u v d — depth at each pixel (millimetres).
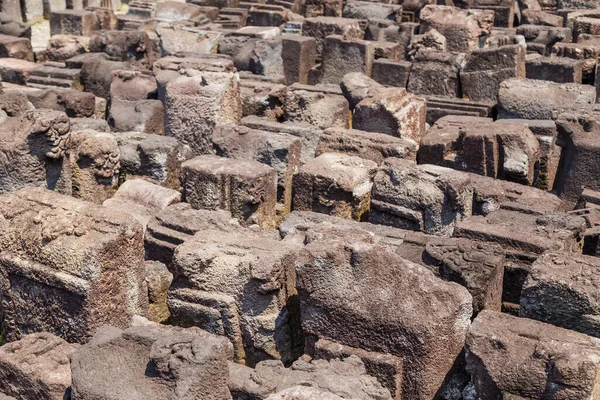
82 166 10320
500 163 10898
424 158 11266
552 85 12805
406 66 15477
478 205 9859
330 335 6949
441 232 9211
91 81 14961
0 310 7883
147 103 13047
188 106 12062
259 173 9914
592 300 6566
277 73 16203
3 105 11812
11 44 16891
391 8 20219
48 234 7223
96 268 7062
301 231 8344
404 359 6645
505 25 21078
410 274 6637
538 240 7871
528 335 6262
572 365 5918
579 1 21625
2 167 9430
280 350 7426
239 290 7402
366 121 12211
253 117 12695
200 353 5922
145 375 6070
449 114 13586
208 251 7535
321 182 10055
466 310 6629
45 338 7012
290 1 22125
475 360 6316
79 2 24688
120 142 11086
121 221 7301
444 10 17547
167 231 8656
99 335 6453
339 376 6234
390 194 9453
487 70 14766
